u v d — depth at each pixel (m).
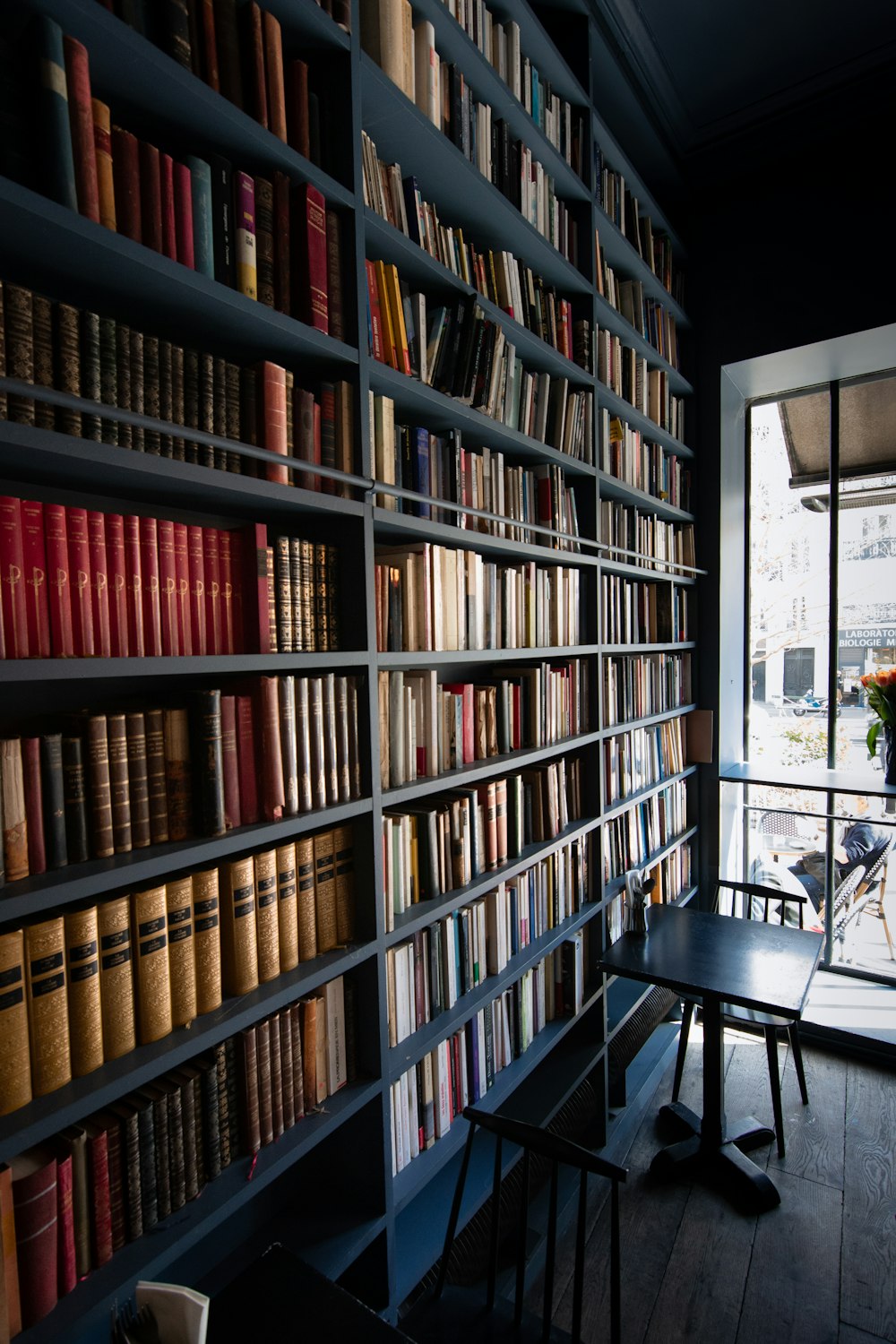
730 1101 2.92
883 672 3.28
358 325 1.40
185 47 1.07
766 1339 1.87
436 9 1.59
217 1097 1.18
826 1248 2.15
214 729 1.16
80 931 0.99
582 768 2.56
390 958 1.57
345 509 1.37
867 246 2.98
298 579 1.35
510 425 2.05
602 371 2.60
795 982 2.22
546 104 2.17
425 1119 1.71
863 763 3.58
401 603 1.63
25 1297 0.91
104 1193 1.01
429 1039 1.62
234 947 1.21
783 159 3.12
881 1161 2.53
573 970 2.35
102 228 0.94
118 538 1.05
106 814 1.03
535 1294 2.00
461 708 1.89
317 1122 1.34
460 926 1.84
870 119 2.88
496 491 2.03
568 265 2.25
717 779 3.62
